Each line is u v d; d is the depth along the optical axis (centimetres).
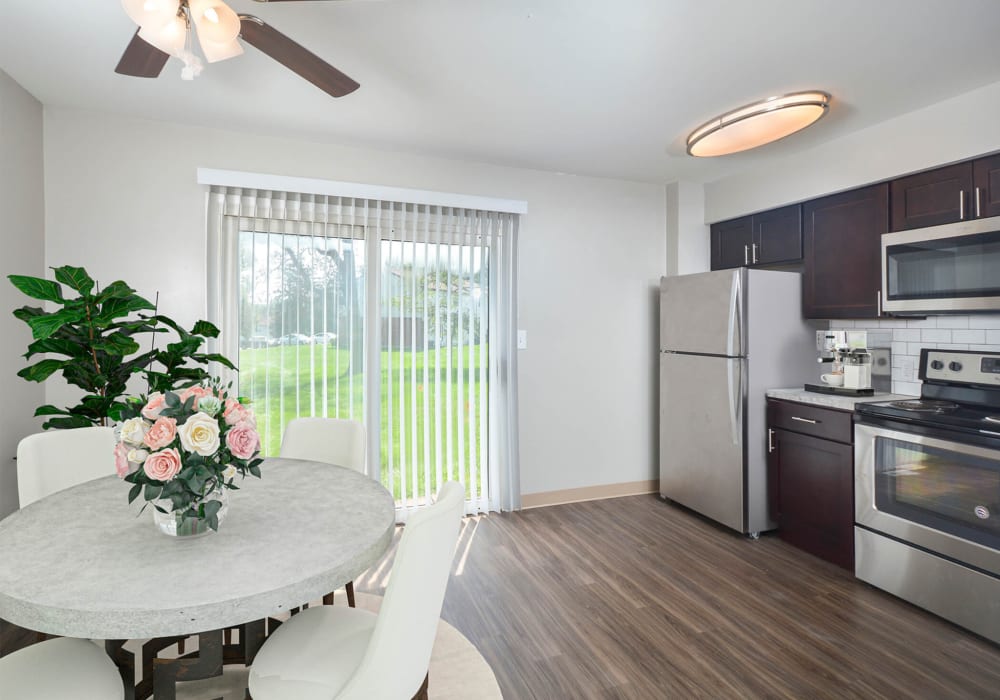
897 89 254
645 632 224
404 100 270
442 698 183
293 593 113
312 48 219
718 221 410
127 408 139
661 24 201
